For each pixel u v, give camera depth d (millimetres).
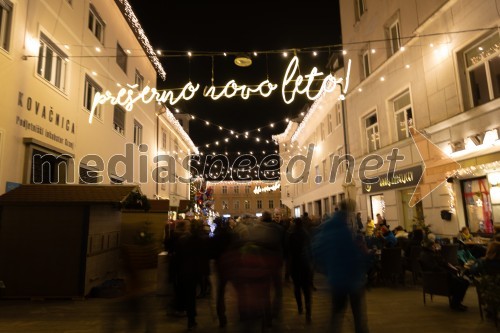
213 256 6004
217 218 8180
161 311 6824
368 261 5094
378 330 5484
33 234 7801
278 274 6047
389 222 14250
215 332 5508
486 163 9445
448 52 10859
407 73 12945
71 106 11297
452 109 10680
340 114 19984
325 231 4617
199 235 5918
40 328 5719
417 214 12711
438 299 7438
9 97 8352
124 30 16516
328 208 23531
